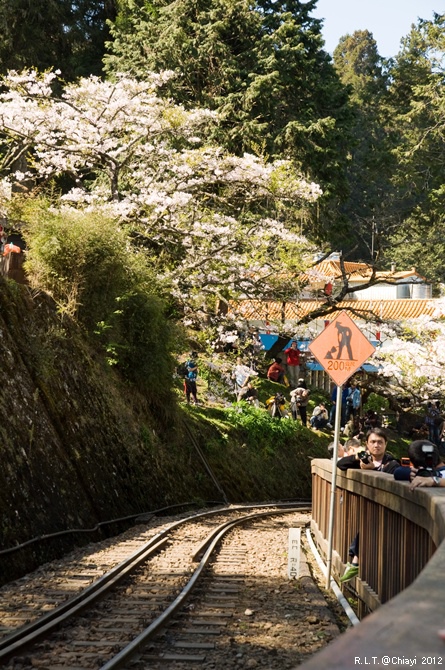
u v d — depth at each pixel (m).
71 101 27.80
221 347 31.02
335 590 10.63
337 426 11.02
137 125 27.55
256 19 41.78
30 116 26.33
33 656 7.09
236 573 12.44
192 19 42.25
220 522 20.14
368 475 8.94
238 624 8.77
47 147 26.92
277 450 31.84
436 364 34.56
